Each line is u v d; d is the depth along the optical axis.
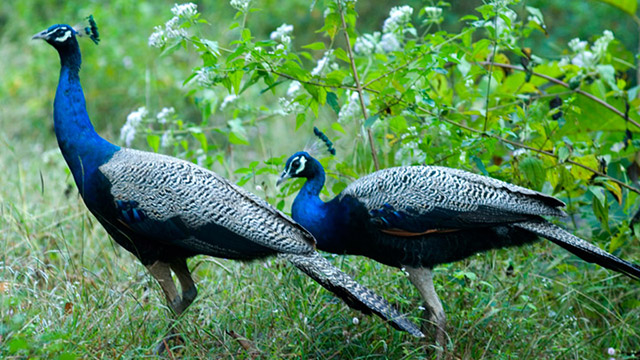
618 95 11.35
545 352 8.91
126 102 16.89
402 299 8.68
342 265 9.37
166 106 16.66
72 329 7.94
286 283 9.06
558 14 19.22
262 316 8.67
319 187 9.30
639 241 10.60
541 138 10.59
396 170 8.98
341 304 8.95
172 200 8.33
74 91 8.92
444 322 8.61
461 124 11.24
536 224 8.64
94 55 17.33
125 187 8.41
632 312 9.88
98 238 10.98
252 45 9.38
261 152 15.70
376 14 20.39
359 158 11.33
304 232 8.33
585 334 9.65
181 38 9.61
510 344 8.89
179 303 8.76
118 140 15.20
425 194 8.66
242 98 12.27
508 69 12.45
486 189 8.66
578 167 10.29
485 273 9.82
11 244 10.52
